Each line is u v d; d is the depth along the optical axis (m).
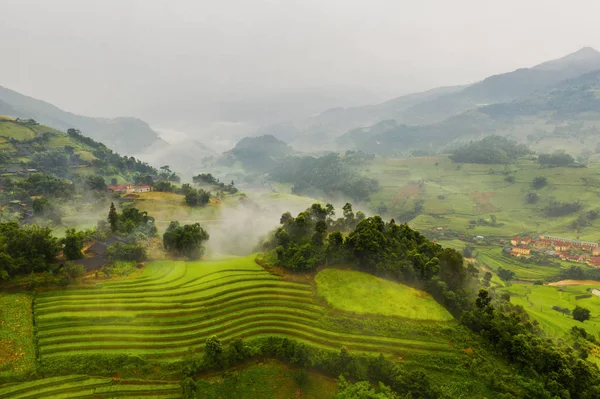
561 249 176.12
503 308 79.06
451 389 55.28
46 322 60.62
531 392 55.56
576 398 55.69
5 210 134.12
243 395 55.03
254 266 87.62
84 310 64.62
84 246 91.19
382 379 56.03
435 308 73.06
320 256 87.88
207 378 56.84
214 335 62.38
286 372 59.28
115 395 51.81
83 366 54.66
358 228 92.25
